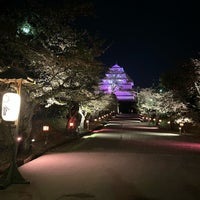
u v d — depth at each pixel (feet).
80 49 54.24
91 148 70.38
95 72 61.00
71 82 68.49
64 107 119.65
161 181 37.60
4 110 35.58
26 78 36.29
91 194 30.68
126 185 34.88
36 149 62.80
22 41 48.42
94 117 190.90
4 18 44.24
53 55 52.34
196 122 131.44
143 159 54.80
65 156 56.59
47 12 51.37
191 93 128.36
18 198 28.94
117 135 112.16
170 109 143.64
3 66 45.80
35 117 106.11
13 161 34.65
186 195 31.65
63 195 30.07
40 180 36.06
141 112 278.05
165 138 103.55
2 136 54.19
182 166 48.78
